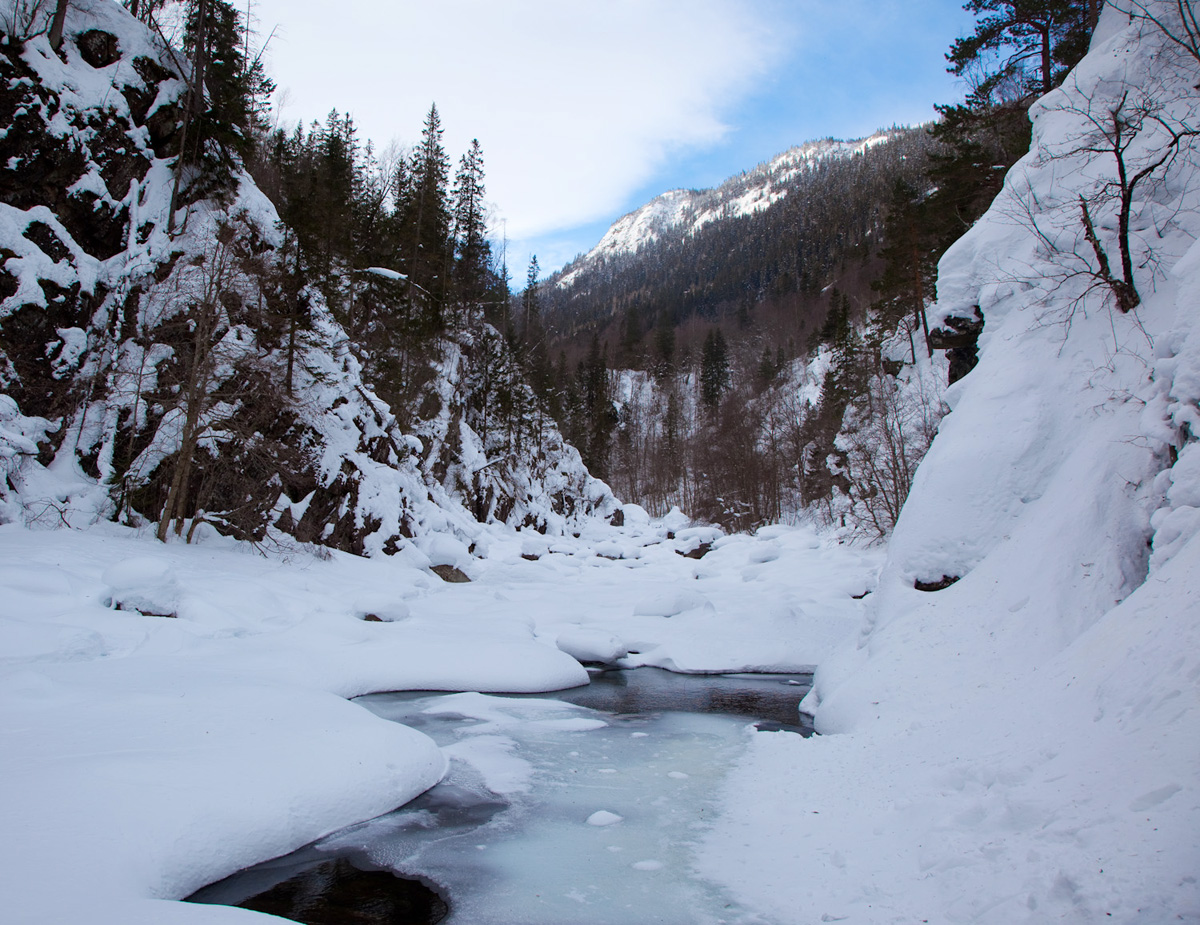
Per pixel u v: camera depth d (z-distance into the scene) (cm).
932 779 672
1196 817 409
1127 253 1153
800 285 11731
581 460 6812
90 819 596
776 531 4141
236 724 873
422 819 784
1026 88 2461
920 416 3112
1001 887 457
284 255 2720
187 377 2091
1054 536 954
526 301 7619
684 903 581
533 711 1312
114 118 2227
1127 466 925
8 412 1814
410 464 3409
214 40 2728
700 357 10844
